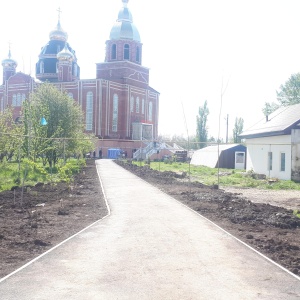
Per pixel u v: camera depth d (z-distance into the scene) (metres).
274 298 5.77
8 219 11.41
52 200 15.73
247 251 8.29
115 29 76.69
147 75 80.81
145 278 6.54
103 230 10.16
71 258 7.62
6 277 6.48
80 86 70.88
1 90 78.00
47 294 5.79
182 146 78.69
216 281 6.45
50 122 30.94
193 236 9.62
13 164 30.45
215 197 17.20
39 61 80.75
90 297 5.70
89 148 44.28
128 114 75.12
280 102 66.56
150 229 10.38
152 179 26.48
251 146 36.53
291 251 8.48
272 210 14.10
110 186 21.20
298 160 28.22
